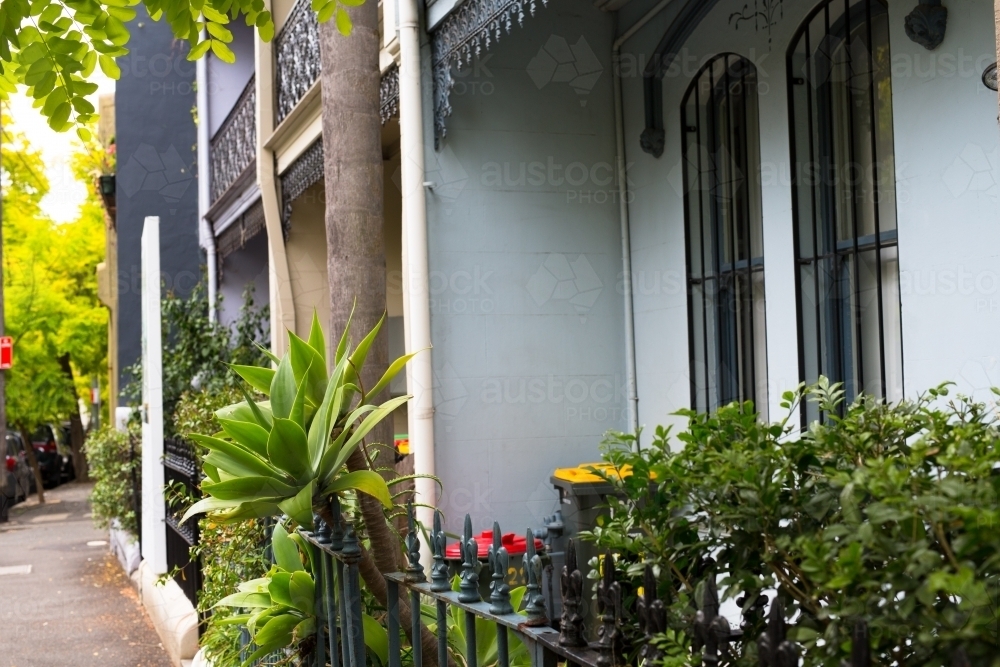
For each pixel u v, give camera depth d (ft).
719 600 5.91
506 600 8.14
